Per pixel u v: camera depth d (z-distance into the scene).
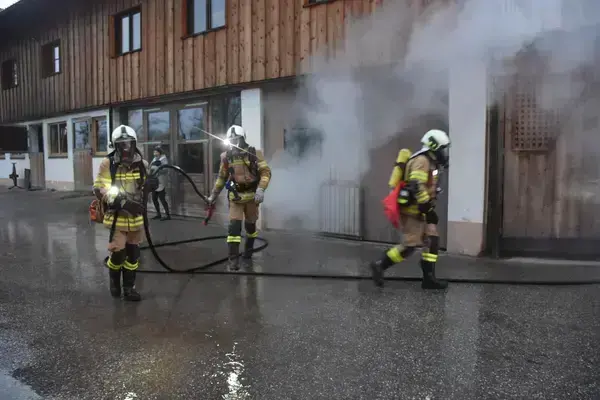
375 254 6.28
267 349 3.33
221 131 9.16
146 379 2.91
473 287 4.73
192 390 2.78
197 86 9.23
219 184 5.74
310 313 4.05
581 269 5.32
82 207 11.23
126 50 11.30
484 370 2.99
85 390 2.79
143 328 3.74
